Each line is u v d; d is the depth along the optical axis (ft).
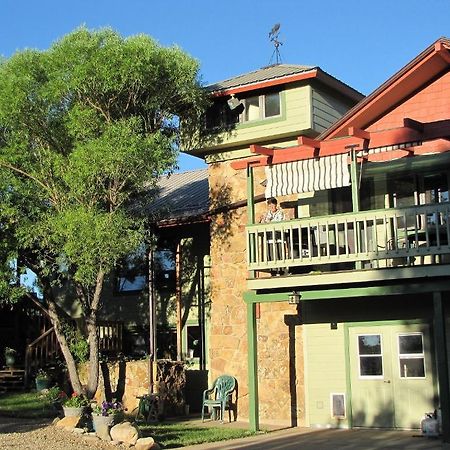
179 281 62.44
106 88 51.01
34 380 67.36
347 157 47.11
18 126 52.54
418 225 46.16
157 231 63.46
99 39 52.47
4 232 54.70
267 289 49.11
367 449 39.34
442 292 43.68
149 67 51.44
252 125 56.18
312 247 48.08
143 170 50.37
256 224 48.57
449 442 40.70
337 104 58.23
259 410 53.06
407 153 49.01
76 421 45.42
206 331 62.08
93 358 56.18
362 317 50.03
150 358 56.95
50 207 54.19
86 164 49.01
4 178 53.16
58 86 51.11
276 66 61.31
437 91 49.08
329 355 50.98
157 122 55.52
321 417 50.57
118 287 71.05
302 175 48.55
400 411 48.01
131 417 54.34
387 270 43.88
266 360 53.47
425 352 47.57
